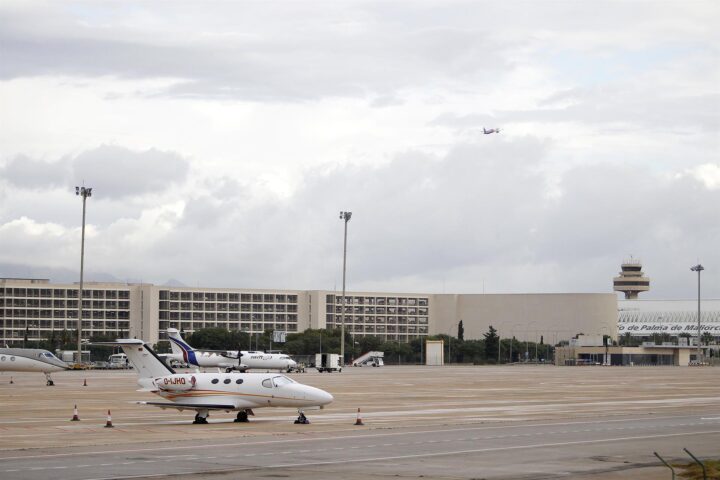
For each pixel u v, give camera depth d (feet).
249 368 630.74
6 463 144.56
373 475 132.46
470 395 352.90
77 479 127.65
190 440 179.63
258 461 147.23
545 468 140.15
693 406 290.15
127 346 231.09
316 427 208.33
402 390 390.42
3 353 416.26
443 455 156.15
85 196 600.80
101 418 235.61
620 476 131.95
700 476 131.23
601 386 437.17
